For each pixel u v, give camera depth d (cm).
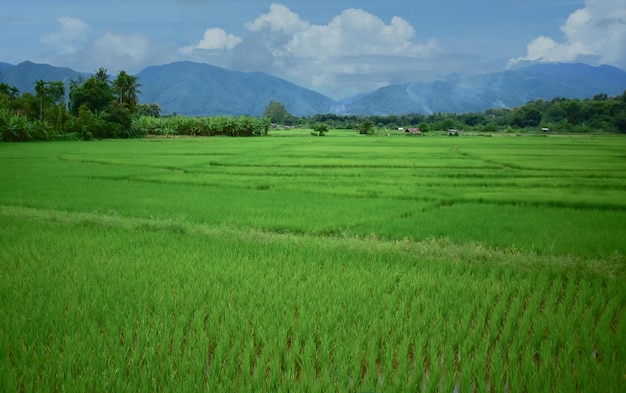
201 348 621
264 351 619
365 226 1462
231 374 577
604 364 604
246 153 4350
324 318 719
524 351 644
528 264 1051
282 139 7475
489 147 5712
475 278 975
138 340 640
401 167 3316
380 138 8531
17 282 870
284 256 1084
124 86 8688
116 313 732
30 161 3450
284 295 823
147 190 2183
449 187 2361
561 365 598
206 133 8550
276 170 3030
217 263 1011
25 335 645
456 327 717
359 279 921
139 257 1066
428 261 1069
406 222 1520
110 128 7231
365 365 623
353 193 2127
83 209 1708
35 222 1423
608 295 865
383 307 776
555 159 3950
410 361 633
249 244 1200
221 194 2091
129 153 4231
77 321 701
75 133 6650
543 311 780
